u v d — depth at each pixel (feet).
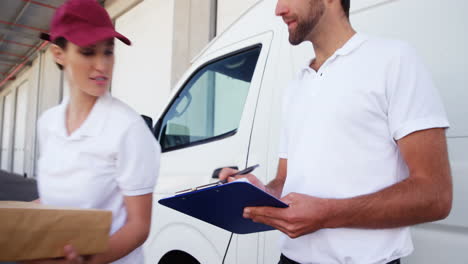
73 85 3.46
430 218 3.14
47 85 46.78
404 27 4.54
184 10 18.38
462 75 4.06
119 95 25.96
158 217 7.38
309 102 3.86
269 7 6.70
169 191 7.18
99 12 3.25
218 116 6.98
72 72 3.30
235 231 4.29
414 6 4.51
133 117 3.37
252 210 3.36
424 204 3.09
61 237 2.58
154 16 22.30
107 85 3.36
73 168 3.32
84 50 3.21
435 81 4.22
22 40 44.98
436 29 4.30
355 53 3.65
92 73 3.28
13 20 38.78
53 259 2.63
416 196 3.10
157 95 21.53
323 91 3.73
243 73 6.74
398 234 3.46
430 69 4.27
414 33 4.45
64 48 3.27
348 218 3.26
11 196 31.22
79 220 2.64
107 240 2.76
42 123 3.67
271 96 6.00
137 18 24.29
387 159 3.46
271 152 5.73
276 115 5.82
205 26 16.97
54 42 3.29
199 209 3.69
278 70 6.02
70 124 3.52
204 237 6.47
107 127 3.29
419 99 3.29
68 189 3.35
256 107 6.19
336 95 3.61
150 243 7.49
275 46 6.22
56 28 3.22
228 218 3.80
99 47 3.26
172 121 8.02
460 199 3.92
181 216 6.89
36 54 50.96
